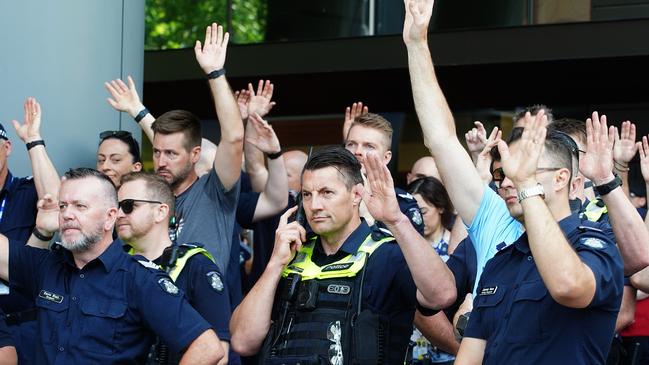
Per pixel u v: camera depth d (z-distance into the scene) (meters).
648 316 8.63
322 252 6.89
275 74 14.65
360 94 15.97
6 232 8.51
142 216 7.32
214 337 6.50
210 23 14.84
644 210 8.07
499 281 5.77
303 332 6.61
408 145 16.19
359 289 6.64
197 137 8.65
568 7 13.71
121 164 9.12
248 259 11.16
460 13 14.08
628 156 8.52
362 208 8.13
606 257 5.48
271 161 8.94
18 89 9.28
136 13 10.27
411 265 6.44
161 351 6.95
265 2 14.75
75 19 9.54
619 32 13.48
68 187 6.56
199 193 8.41
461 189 6.57
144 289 6.47
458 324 6.45
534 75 14.66
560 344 5.47
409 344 7.04
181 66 14.80
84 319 6.46
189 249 7.25
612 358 7.71
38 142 8.56
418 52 6.71
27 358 7.83
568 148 5.78
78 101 9.54
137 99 9.48
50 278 6.67
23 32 9.32
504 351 5.59
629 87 15.23
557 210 5.72
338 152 6.91
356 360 6.48
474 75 14.69
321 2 14.55
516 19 13.88
